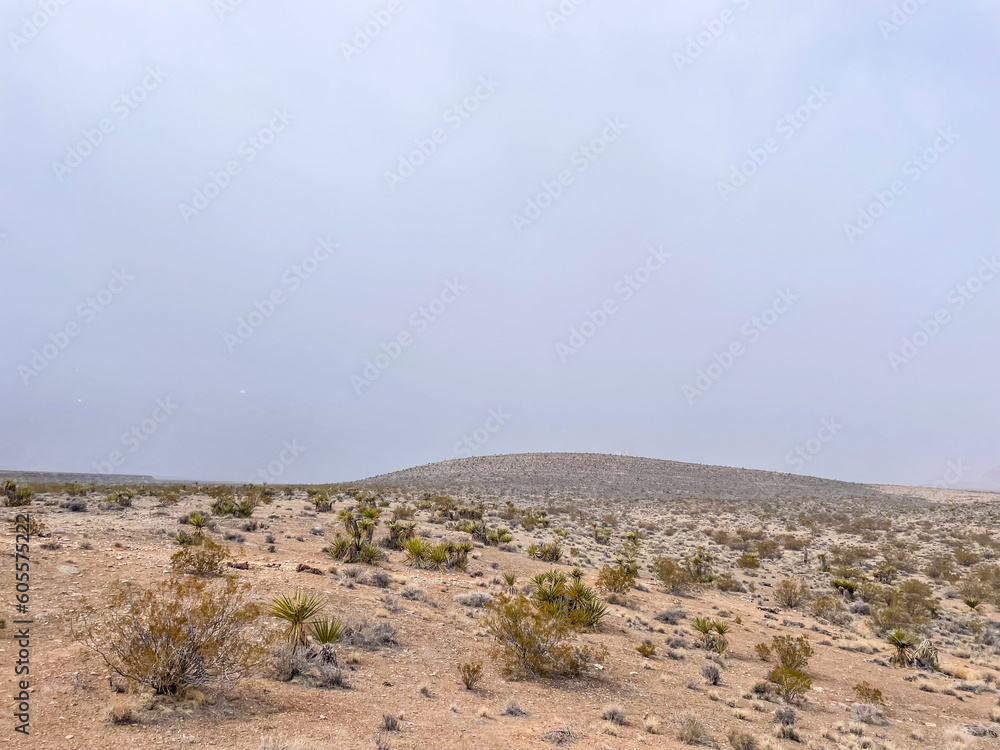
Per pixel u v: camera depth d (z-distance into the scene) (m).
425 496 70.94
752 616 26.77
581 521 64.38
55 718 7.30
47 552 15.81
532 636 14.10
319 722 8.74
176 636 8.67
